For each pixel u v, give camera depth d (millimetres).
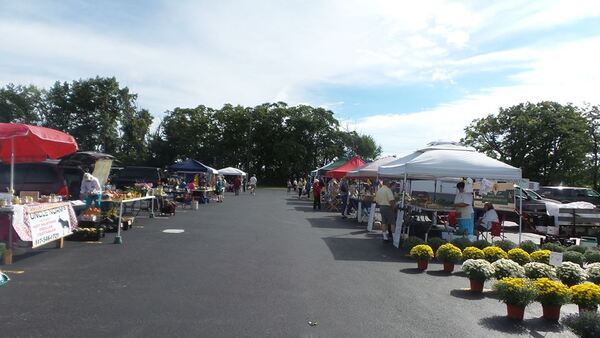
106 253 10109
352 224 19031
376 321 5988
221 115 78875
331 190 27500
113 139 68250
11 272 8023
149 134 76375
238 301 6629
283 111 80000
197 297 6762
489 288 8023
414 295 7426
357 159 28953
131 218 14859
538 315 6566
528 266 7992
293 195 46344
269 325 5637
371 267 9703
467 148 14602
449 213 14820
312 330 5527
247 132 79000
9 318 5566
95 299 6484
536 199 21391
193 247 11305
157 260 9469
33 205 9594
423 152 14391
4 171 14305
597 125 46719
